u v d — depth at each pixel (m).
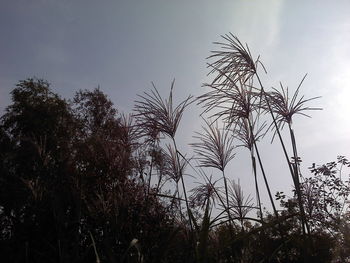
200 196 6.02
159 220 6.97
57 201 7.06
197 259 4.03
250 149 6.06
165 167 7.10
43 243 7.84
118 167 7.83
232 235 4.97
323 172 10.26
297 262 4.75
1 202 9.37
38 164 9.23
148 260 5.93
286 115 5.62
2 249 7.95
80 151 9.09
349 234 6.64
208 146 6.52
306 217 4.71
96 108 15.31
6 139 17.48
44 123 17.00
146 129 6.22
